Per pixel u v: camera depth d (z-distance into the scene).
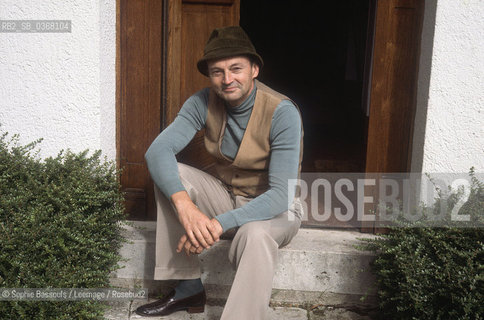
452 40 2.48
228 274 2.69
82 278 2.21
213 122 2.38
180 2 2.88
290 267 2.66
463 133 2.55
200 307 2.51
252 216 2.13
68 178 2.45
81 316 2.19
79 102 2.68
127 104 2.99
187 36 2.93
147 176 3.05
